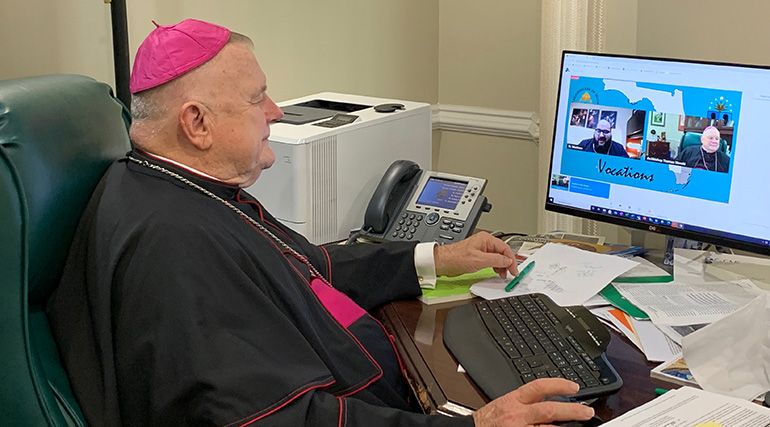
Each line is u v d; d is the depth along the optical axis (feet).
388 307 5.31
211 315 3.99
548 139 8.16
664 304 4.80
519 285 5.27
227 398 3.81
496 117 10.03
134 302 3.99
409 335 4.78
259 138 4.76
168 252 4.05
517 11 9.53
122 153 4.82
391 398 4.92
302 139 6.02
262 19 8.45
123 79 6.67
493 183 10.33
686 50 6.34
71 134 4.28
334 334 4.77
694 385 3.99
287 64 8.79
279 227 5.49
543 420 3.60
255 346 4.02
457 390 4.12
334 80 9.32
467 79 10.23
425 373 4.31
